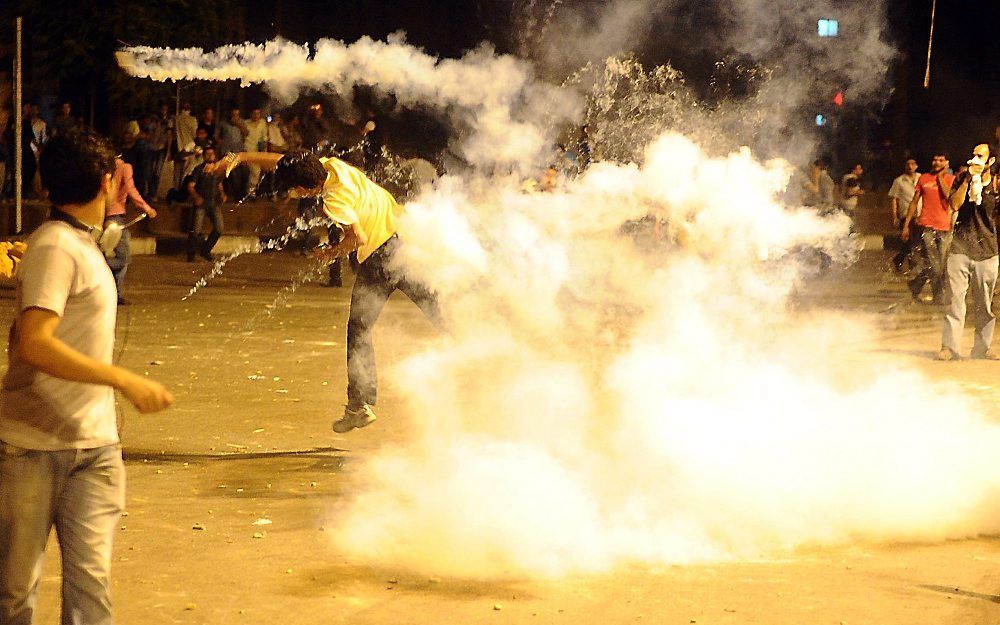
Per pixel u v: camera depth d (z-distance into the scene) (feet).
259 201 132.36
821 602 26.81
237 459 40.09
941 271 80.79
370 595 27.25
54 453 20.15
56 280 19.49
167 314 79.56
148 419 46.03
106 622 20.79
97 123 142.00
